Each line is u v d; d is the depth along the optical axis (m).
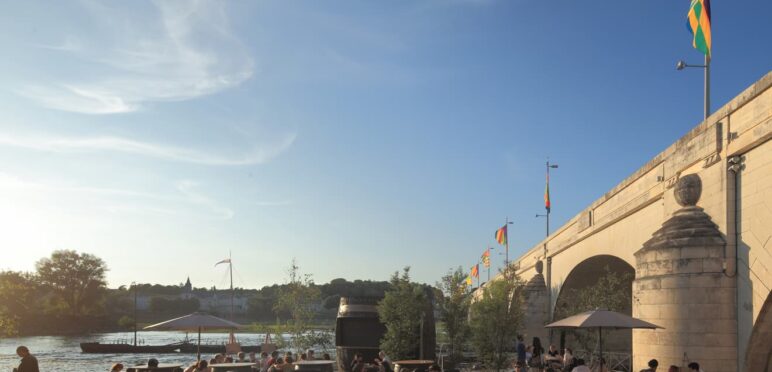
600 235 38.69
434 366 19.66
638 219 31.30
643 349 23.86
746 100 20.58
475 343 37.75
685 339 22.27
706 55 25.30
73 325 155.75
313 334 46.28
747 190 20.95
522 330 53.75
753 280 20.45
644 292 23.94
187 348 92.31
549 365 33.50
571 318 20.88
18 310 112.69
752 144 20.25
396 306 35.81
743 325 21.12
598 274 47.22
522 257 67.56
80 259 160.00
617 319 19.66
